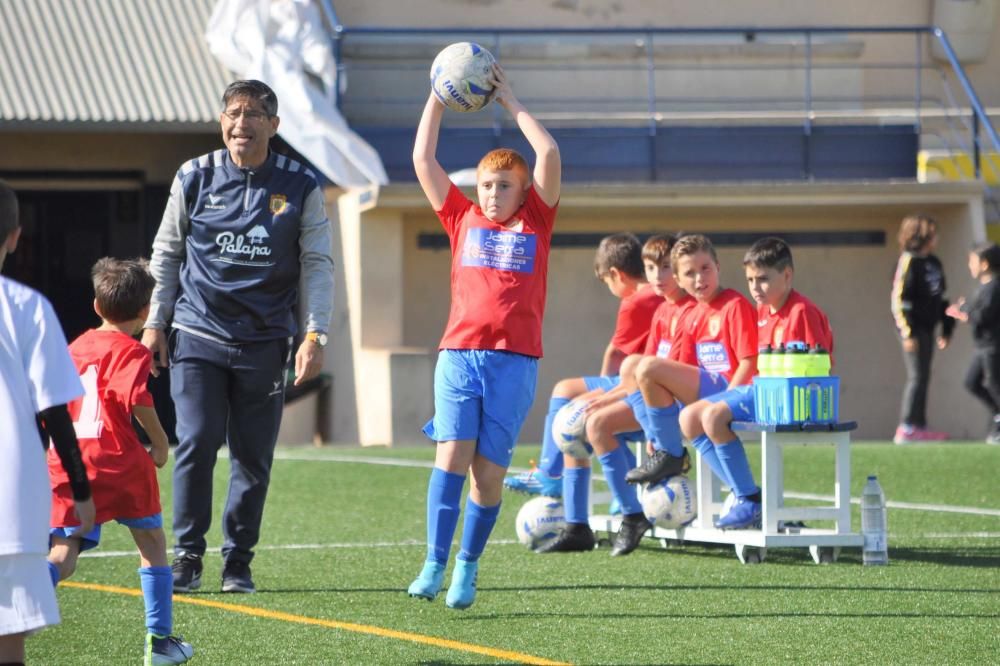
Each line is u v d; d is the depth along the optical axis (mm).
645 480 20031
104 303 14492
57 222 51406
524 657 13414
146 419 13867
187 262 17547
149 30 47969
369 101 52219
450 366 15141
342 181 44594
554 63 53500
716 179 48688
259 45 46562
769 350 19328
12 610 9859
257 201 17375
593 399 20359
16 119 45125
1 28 47125
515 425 15133
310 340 17312
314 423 48156
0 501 9859
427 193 15773
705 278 20438
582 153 48375
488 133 48250
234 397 17422
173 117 45906
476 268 15234
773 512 19141
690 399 20141
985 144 51625
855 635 14375
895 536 21750
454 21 54000
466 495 27266
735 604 16156
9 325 10102
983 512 24484
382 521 23906
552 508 20703
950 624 14898
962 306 39125
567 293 47406
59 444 10320
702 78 54094
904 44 55719
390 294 44844
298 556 20094
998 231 47375
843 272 48094
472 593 15188
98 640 14430
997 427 38406
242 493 17344
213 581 18031
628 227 47281
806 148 48969
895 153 49250
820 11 55750
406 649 13812
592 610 15844
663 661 13266
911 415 39625
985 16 55375
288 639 14305
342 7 53562
